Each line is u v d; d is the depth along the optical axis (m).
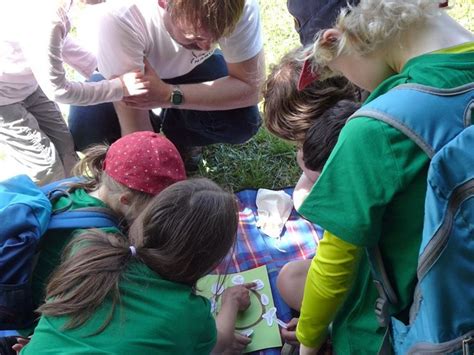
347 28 1.26
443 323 1.18
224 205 1.46
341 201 1.24
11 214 1.54
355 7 1.27
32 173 2.38
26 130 2.29
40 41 1.92
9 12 2.02
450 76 1.17
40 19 1.92
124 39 2.08
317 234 2.21
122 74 2.15
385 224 1.30
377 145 1.17
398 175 1.17
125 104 2.23
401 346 1.44
